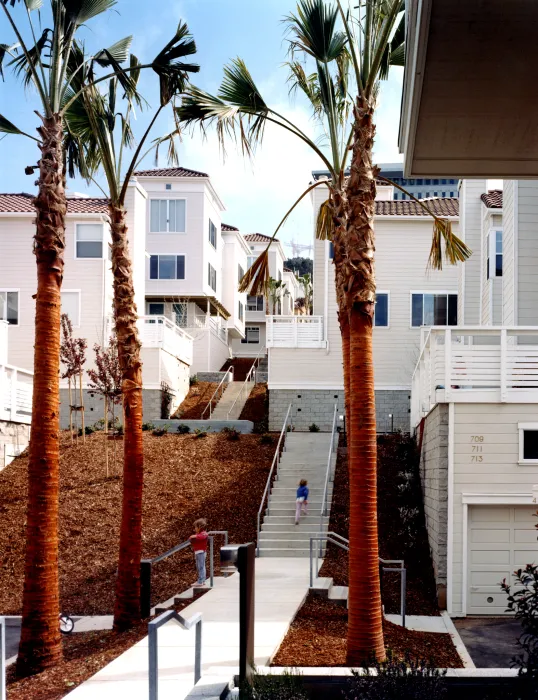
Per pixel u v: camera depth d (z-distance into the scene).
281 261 71.81
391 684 6.46
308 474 24.30
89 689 8.34
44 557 10.84
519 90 7.14
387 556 18.53
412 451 23.19
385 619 13.85
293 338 32.34
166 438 27.86
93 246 35.69
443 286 33.03
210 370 46.38
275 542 20.30
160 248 48.81
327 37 12.01
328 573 17.36
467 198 29.81
